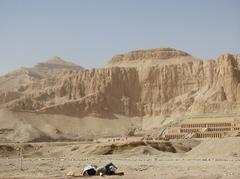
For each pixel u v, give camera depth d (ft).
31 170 268.82
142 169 261.44
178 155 447.83
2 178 200.23
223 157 390.63
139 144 511.81
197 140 608.60
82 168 278.67
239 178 184.34
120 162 348.18
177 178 186.50
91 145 518.78
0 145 499.10
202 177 188.96
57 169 273.33
